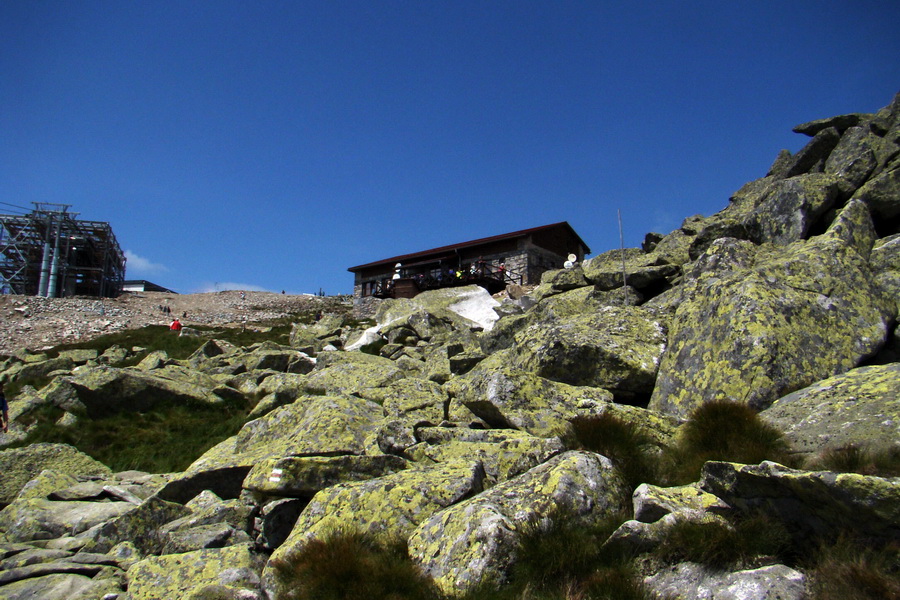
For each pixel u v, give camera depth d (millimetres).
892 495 4734
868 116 19703
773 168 23797
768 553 5512
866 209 13094
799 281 10234
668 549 5711
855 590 4738
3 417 20141
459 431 9758
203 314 65562
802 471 5414
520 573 5918
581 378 11602
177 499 11398
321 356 26203
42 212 81562
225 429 20031
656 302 16328
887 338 9539
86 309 61125
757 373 8789
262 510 9984
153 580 7562
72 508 11984
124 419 20625
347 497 7668
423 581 6102
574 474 6887
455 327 32812
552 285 26672
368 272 68500
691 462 7309
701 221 23000
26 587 7965
